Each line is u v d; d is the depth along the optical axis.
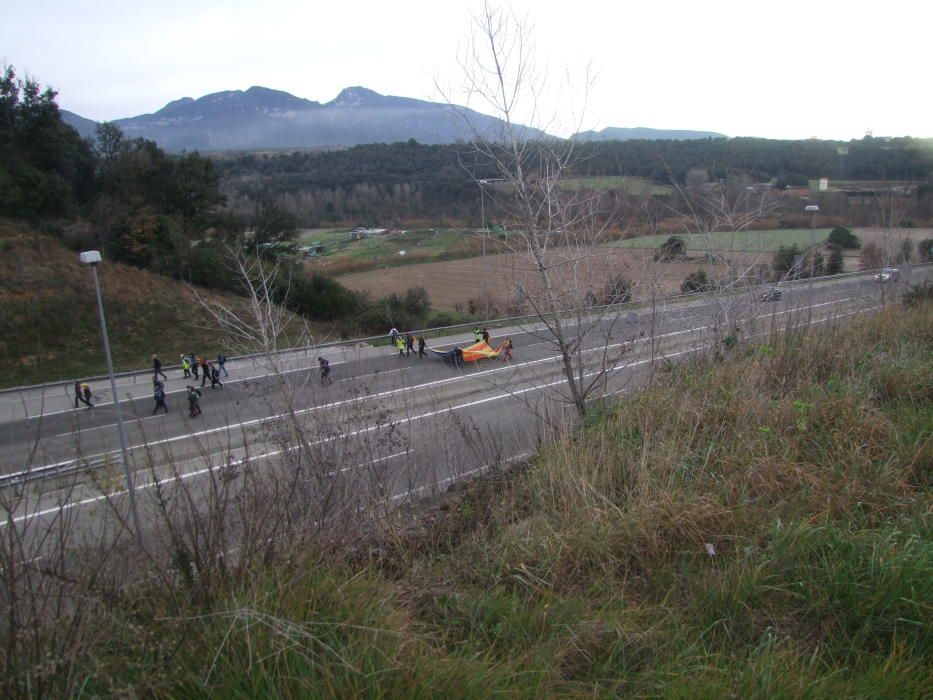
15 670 2.21
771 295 12.52
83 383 17.98
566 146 7.98
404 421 10.84
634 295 10.67
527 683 2.62
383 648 2.60
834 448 4.83
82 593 2.55
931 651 2.89
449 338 25.39
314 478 4.83
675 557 3.65
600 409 6.86
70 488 3.68
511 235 8.45
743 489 4.18
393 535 4.10
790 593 3.26
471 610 3.18
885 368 6.34
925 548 3.33
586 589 3.46
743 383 6.04
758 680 2.65
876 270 19.83
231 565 3.06
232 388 19.23
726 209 14.70
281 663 2.44
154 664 2.35
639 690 2.69
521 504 4.70
